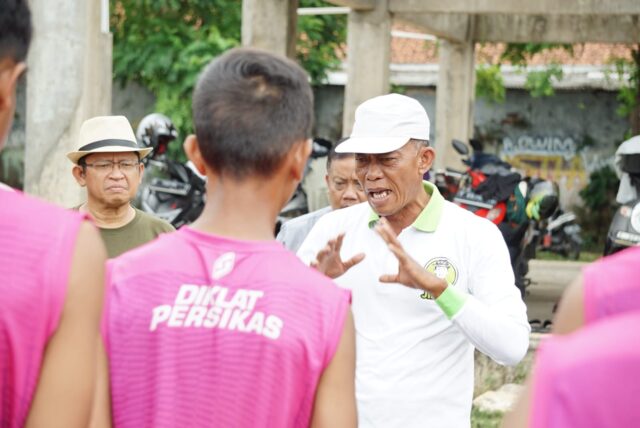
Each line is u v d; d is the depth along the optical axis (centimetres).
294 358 226
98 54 780
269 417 225
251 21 1022
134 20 1941
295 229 548
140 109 2223
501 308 369
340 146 387
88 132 545
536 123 2464
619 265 176
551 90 2256
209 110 236
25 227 201
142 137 1158
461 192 1020
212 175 240
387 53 1175
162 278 234
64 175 762
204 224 241
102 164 541
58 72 755
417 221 386
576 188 2452
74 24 756
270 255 234
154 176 1346
